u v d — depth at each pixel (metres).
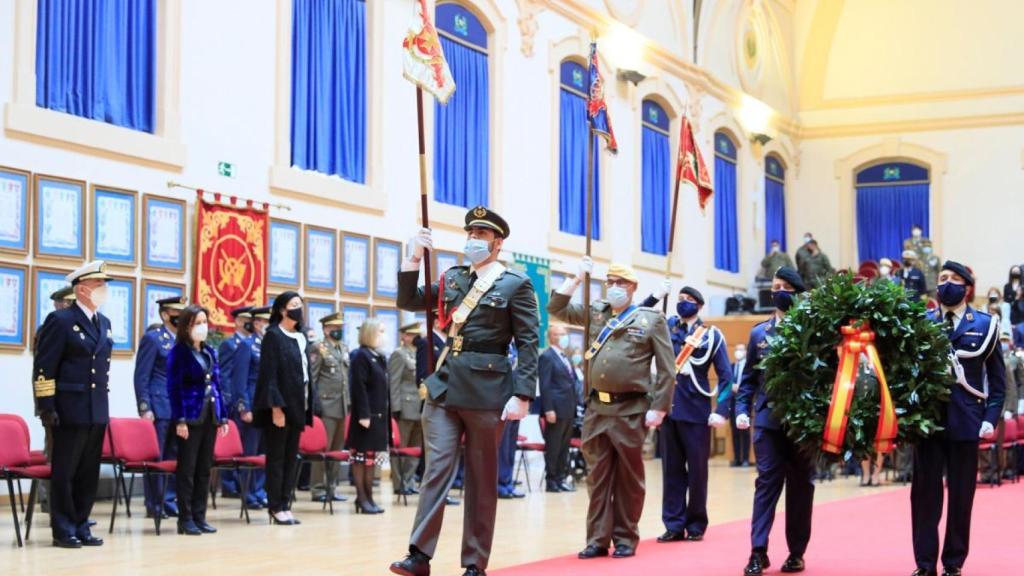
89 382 7.18
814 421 5.85
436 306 5.79
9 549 7.03
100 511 9.23
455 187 14.18
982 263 22.31
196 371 7.84
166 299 9.01
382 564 6.52
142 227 10.20
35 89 9.44
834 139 23.59
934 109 22.84
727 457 17.12
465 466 5.62
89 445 7.27
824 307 5.91
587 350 7.00
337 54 12.55
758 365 6.14
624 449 6.72
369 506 9.31
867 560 6.62
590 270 7.21
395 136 13.20
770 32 22.95
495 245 5.66
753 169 21.80
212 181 10.91
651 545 7.36
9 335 9.13
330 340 10.21
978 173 22.47
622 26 17.42
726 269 20.72
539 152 15.60
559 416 11.84
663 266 18.36
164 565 6.42
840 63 23.67
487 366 5.54
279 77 11.68
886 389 5.80
